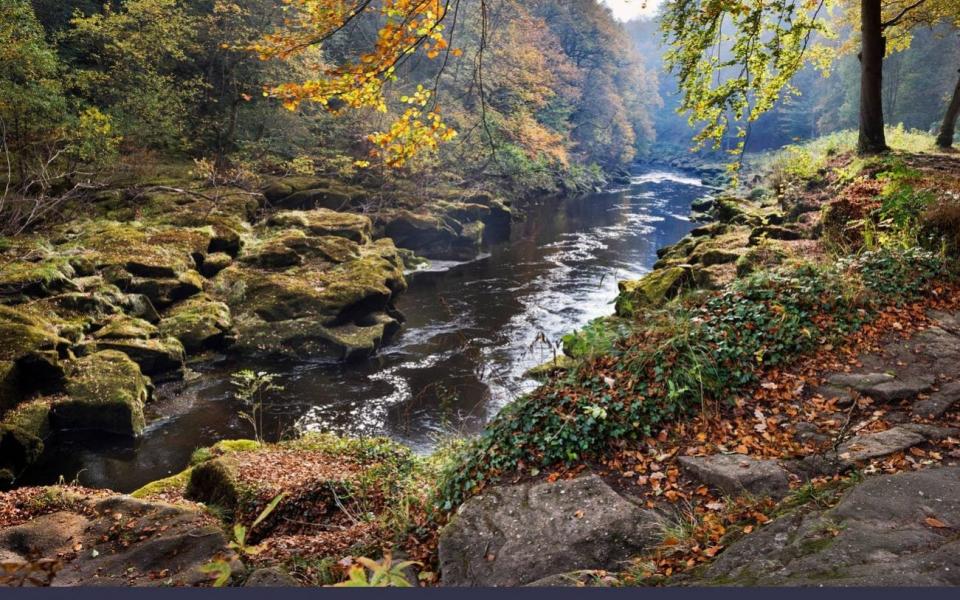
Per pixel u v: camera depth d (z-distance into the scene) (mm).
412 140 6625
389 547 5047
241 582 4293
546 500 4566
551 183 45812
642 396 5781
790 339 6594
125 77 24188
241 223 20094
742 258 10750
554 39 49406
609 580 3461
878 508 3547
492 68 33750
